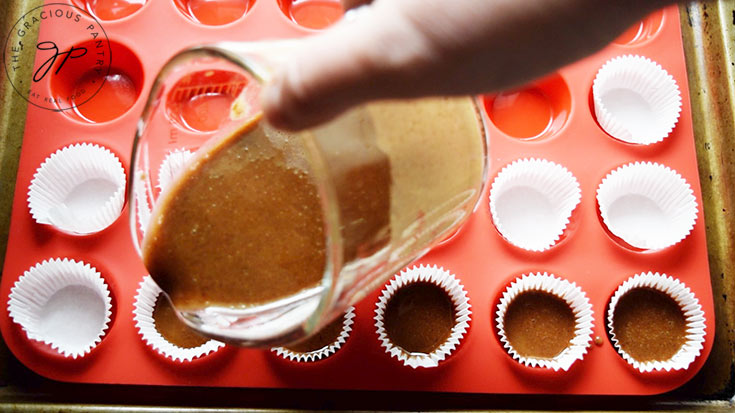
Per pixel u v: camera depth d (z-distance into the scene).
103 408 0.38
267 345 0.30
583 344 0.40
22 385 0.39
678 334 0.41
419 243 0.32
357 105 0.24
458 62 0.22
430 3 0.21
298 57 0.22
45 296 0.40
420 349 0.40
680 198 0.42
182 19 0.43
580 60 0.24
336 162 0.27
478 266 0.41
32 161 0.41
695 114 0.44
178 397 0.39
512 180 0.42
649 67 0.43
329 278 0.28
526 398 0.40
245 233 0.31
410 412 0.39
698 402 0.40
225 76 0.32
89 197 0.42
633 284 0.41
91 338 0.39
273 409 0.38
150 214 0.32
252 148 0.31
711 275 0.42
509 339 0.40
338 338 0.39
